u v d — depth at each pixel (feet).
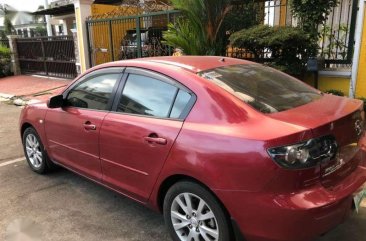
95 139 12.65
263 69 12.27
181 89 10.51
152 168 10.69
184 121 10.03
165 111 10.71
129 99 11.89
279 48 22.81
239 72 11.33
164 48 34.47
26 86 46.85
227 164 8.78
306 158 8.24
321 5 22.56
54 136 15.03
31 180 16.37
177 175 10.03
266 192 8.32
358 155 9.95
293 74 22.77
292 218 8.11
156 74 11.30
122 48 40.01
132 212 13.12
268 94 10.36
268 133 8.48
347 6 25.11
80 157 13.75
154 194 10.89
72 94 14.25
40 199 14.42
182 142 9.73
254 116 9.15
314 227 8.25
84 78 13.92
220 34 26.27
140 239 11.46
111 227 12.19
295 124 8.59
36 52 53.88
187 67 11.07
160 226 12.15
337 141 9.00
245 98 9.78
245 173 8.52
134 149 11.17
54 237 11.73
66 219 12.81
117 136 11.72
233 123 9.16
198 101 9.97
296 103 10.19
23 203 14.14
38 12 59.00
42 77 52.85
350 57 23.65
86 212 13.24
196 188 9.57
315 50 22.94
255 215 8.50
